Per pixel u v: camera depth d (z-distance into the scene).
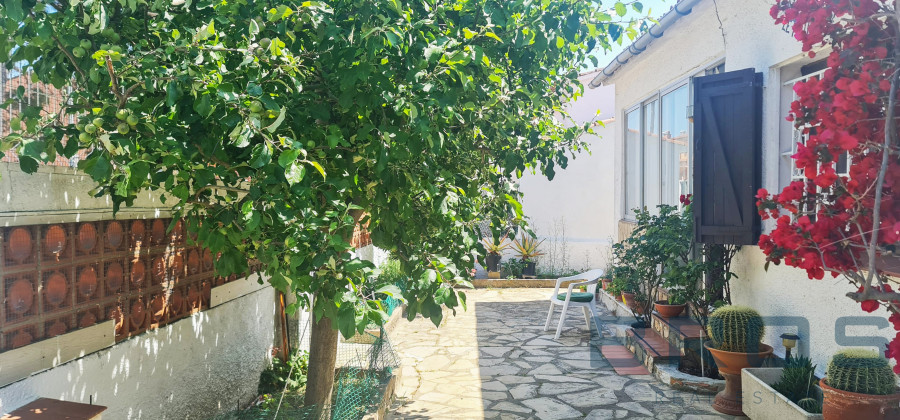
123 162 2.21
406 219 3.31
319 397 4.48
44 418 2.78
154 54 2.39
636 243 7.59
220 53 2.42
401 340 8.40
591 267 14.40
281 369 6.00
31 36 2.45
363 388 4.87
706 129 5.55
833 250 2.44
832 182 2.40
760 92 5.38
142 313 4.00
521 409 5.52
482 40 3.23
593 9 3.21
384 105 2.90
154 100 2.50
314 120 2.92
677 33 7.32
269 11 2.47
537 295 12.30
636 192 9.79
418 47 2.67
